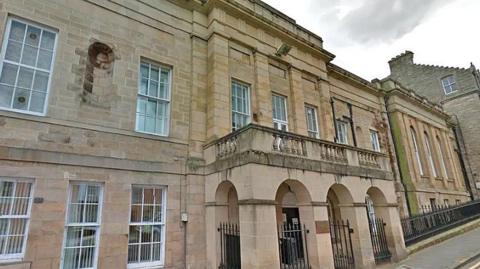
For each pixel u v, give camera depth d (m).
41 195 7.27
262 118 12.25
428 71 31.92
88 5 9.38
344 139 17.83
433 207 20.30
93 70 9.05
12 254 6.73
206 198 9.95
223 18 12.17
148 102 10.12
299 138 9.80
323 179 9.91
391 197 12.27
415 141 22.69
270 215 8.07
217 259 9.09
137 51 10.09
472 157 28.20
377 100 21.53
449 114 30.23
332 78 18.25
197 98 11.02
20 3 8.12
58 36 8.62
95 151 8.37
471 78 29.22
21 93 7.75
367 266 10.05
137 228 8.72
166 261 8.81
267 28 13.73
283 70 14.23
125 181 8.68
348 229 10.48
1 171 6.88
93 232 7.94
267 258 7.61
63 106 8.16
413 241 13.53
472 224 17.88
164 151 9.72
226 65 11.66
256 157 8.30
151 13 10.81
